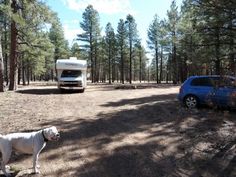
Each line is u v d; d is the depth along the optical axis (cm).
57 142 959
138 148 917
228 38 1388
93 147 922
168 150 905
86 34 5759
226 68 1023
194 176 746
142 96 2173
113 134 1057
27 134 718
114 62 6819
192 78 1519
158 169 779
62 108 1603
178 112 1389
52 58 5744
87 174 738
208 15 1350
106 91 2791
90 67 5912
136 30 6144
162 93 2395
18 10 2405
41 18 2514
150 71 11281
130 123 1216
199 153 885
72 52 7131
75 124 1195
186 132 1073
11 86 2664
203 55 1498
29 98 2038
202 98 1464
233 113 1359
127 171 762
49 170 752
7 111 1437
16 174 721
